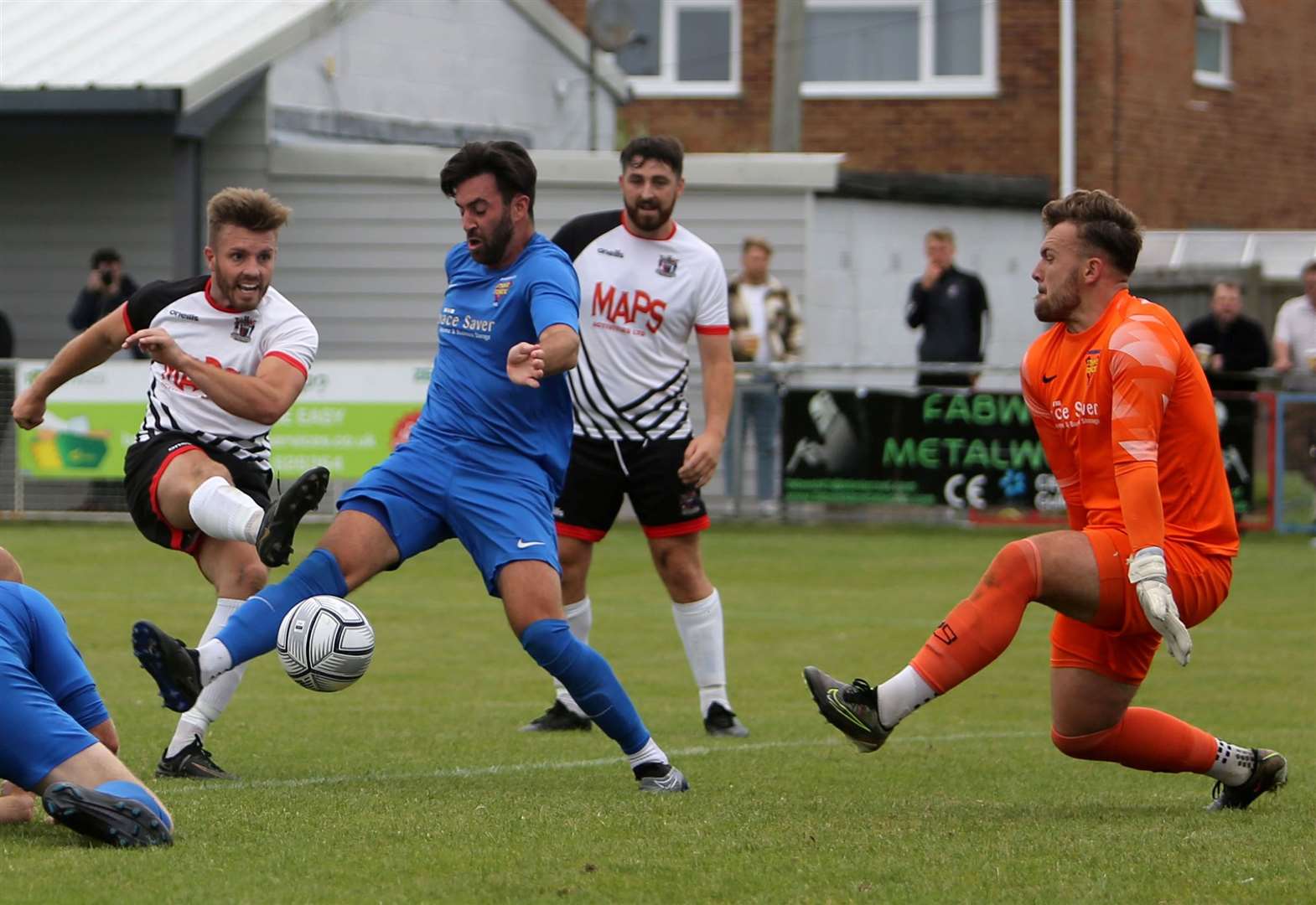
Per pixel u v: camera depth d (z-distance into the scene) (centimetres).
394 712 1986
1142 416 1241
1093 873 1084
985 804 1412
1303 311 3891
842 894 1023
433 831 1190
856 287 4594
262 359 1512
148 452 1518
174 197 4369
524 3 5322
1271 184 6253
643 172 1852
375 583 3219
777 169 4322
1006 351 5050
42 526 3862
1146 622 1280
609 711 1398
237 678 1516
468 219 1404
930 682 1284
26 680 1137
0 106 4156
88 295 4012
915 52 5900
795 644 2550
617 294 1864
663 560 1892
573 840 1166
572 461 1894
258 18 4506
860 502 3862
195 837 1159
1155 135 5819
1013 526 3800
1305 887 1050
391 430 3731
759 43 5972
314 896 1001
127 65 4266
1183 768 1375
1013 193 4994
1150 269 5334
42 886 1011
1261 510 3856
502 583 1391
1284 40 6275
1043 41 5747
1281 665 2408
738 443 3906
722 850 1141
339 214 4444
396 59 4891
